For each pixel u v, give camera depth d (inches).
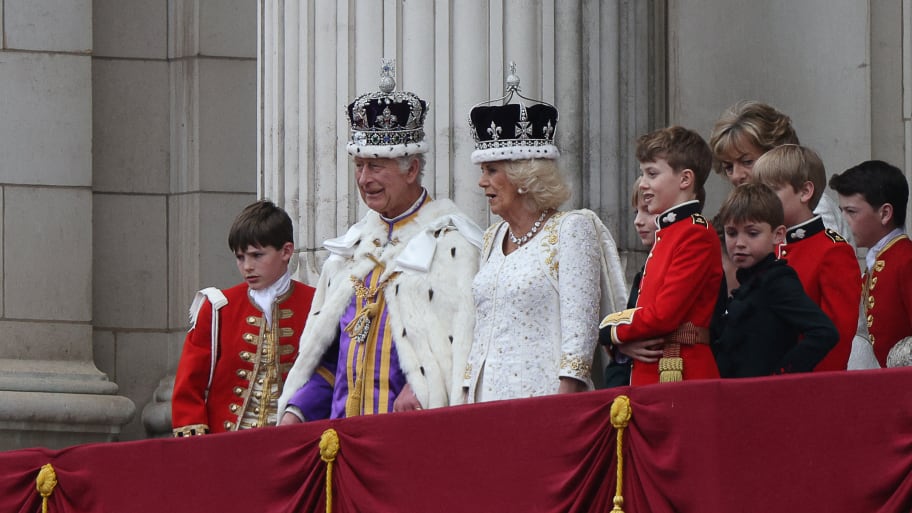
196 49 1923.0
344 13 1435.8
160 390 1891.0
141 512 1226.6
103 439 1815.9
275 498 1171.9
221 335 1333.7
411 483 1101.7
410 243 1210.0
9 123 1860.2
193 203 1911.9
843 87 1526.8
